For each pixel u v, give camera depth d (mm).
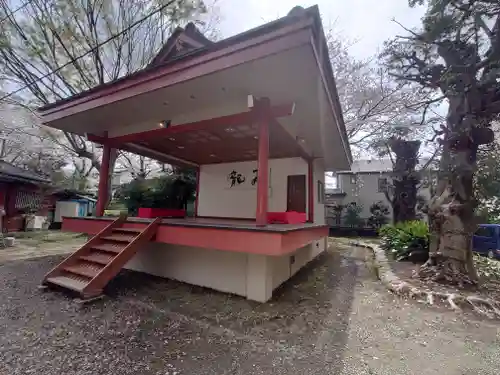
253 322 3373
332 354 2635
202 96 4270
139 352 2582
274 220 5605
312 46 2855
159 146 6906
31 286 4504
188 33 6316
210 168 8930
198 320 3389
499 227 8461
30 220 12812
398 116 13945
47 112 5527
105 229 5176
